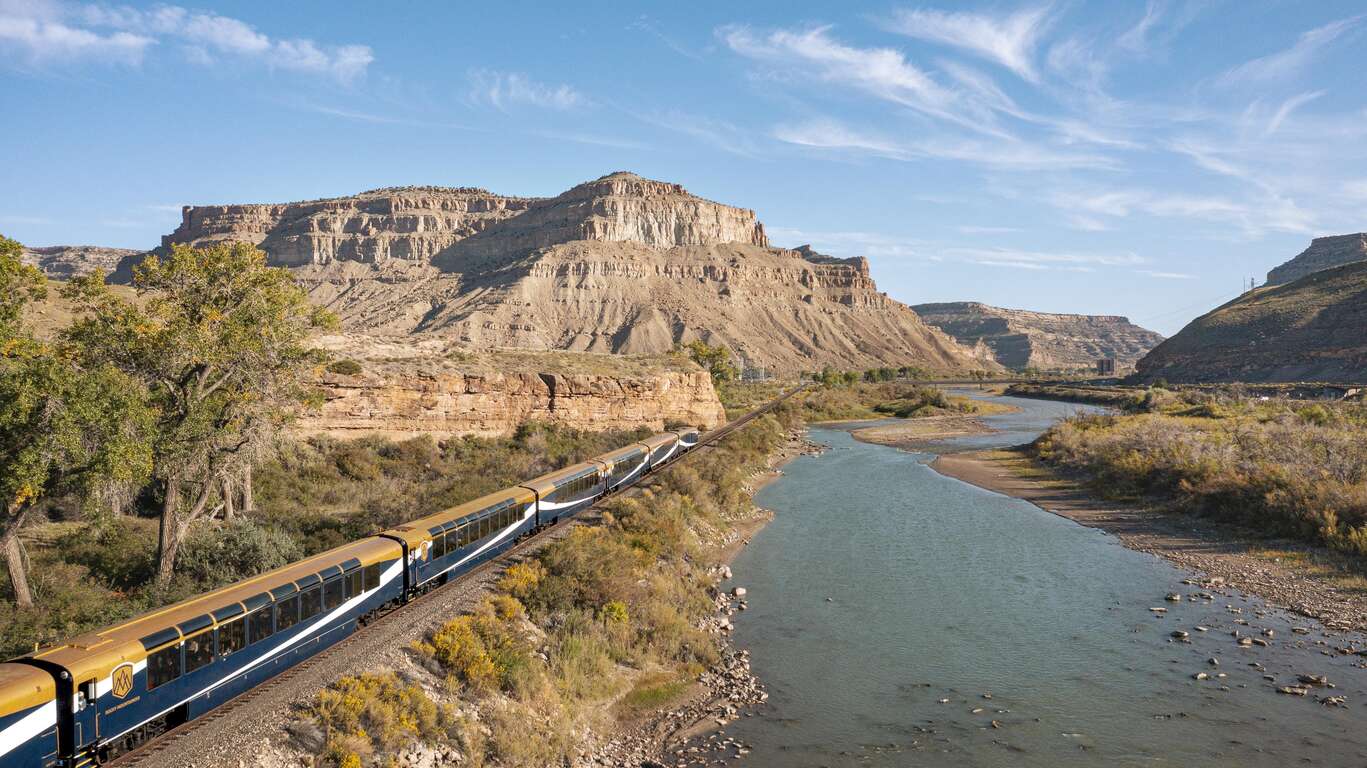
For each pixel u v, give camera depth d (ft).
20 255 72.28
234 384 95.09
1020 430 384.27
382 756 53.52
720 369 504.02
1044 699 77.00
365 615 72.74
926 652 89.76
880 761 65.21
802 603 107.86
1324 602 102.42
